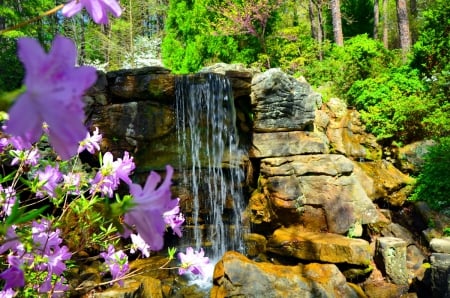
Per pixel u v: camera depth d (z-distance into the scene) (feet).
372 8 56.08
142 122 19.80
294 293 14.33
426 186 21.02
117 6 1.78
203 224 21.09
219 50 36.19
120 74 20.01
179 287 16.24
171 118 20.47
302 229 19.61
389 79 26.71
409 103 22.86
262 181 21.39
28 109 1.08
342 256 16.75
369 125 24.34
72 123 1.14
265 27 36.35
